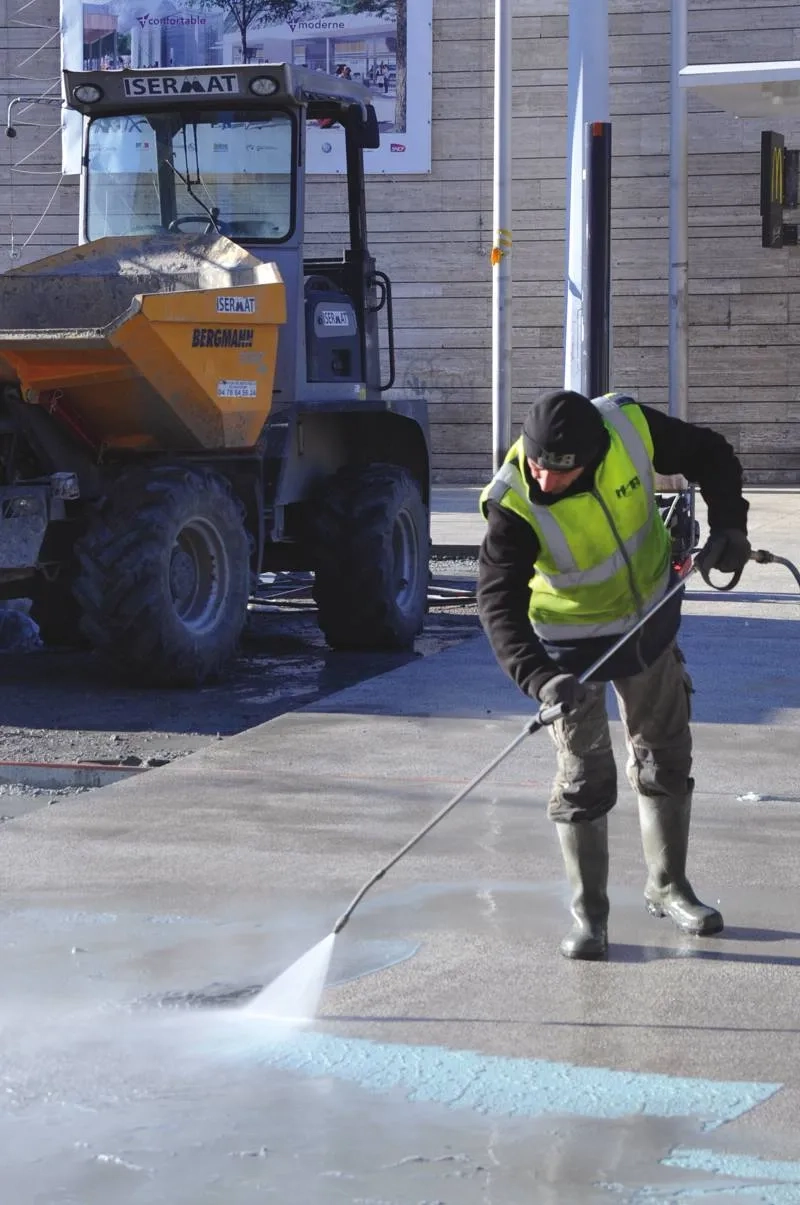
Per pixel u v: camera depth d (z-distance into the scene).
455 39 27.47
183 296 10.52
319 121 13.69
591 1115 4.28
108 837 7.09
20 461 11.27
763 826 7.25
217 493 11.23
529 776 8.20
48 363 10.59
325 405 12.67
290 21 27.50
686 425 5.57
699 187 26.94
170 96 12.30
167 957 5.56
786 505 23.31
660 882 5.89
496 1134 4.17
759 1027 4.90
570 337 15.04
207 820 7.37
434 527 21.28
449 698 10.27
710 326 27.06
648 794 5.82
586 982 5.30
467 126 27.58
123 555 10.66
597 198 13.92
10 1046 4.76
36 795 8.30
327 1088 4.46
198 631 11.16
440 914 6.02
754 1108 4.32
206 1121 4.25
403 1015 5.00
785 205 19.56
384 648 13.21
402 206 27.94
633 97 26.84
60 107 28.11
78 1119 4.26
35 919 5.96
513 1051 4.71
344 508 12.83
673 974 5.38
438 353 28.11
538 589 5.54
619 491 5.28
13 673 11.95
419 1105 4.35
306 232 28.16
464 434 28.16
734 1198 3.82
